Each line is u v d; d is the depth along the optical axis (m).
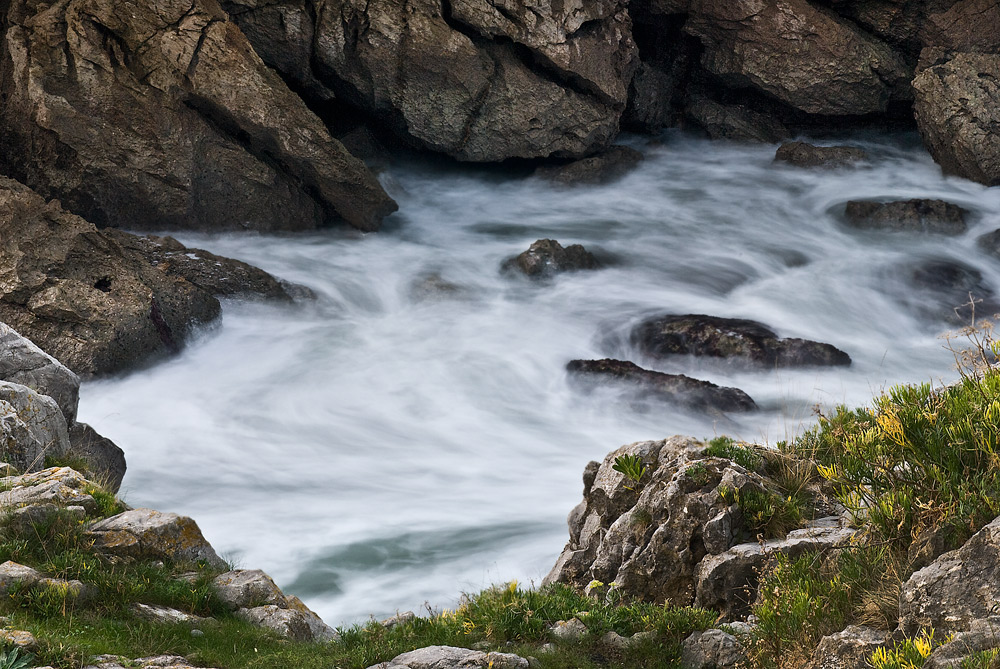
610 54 26.92
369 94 25.30
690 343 18.81
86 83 21.42
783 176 29.20
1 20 22.47
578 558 8.86
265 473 14.78
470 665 6.59
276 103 22.45
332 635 8.65
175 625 7.76
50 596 7.55
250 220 23.41
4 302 17.03
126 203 22.28
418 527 12.96
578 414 17.02
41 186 21.77
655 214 26.83
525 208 27.34
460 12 24.88
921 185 28.25
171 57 21.69
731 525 7.72
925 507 6.10
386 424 16.58
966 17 28.95
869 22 30.17
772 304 21.80
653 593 7.91
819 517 7.90
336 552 12.23
